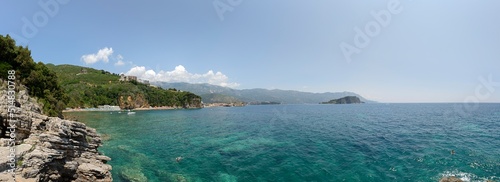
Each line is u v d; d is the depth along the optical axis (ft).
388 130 200.34
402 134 177.06
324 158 115.24
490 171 90.74
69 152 82.48
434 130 193.57
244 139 170.40
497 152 116.88
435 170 92.99
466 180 82.99
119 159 114.01
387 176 88.79
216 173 96.43
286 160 113.39
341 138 166.61
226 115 448.65
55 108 170.30
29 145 72.64
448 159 106.11
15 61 155.74
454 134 171.94
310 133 192.75
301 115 409.28
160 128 240.12
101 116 387.96
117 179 87.71
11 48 155.63
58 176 73.46
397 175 89.40
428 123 245.45
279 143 153.69
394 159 109.60
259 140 165.17
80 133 89.81
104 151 129.29
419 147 131.13
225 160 114.73
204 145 150.41
